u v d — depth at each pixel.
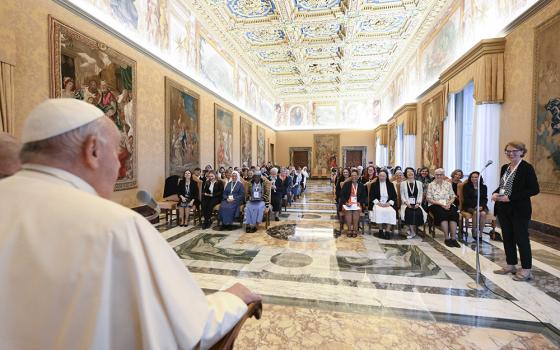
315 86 20.91
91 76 5.84
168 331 0.73
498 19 6.86
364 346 2.47
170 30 8.95
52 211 0.71
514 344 2.50
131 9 7.11
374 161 23.61
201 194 7.66
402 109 13.86
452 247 5.46
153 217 7.73
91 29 5.88
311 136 24.83
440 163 9.93
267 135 22.56
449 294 3.47
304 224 7.66
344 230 6.92
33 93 4.72
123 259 0.69
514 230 3.85
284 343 2.52
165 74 8.58
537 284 3.70
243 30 12.00
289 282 3.88
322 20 11.00
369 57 14.89
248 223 6.68
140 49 7.37
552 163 5.33
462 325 2.80
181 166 9.52
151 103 7.90
